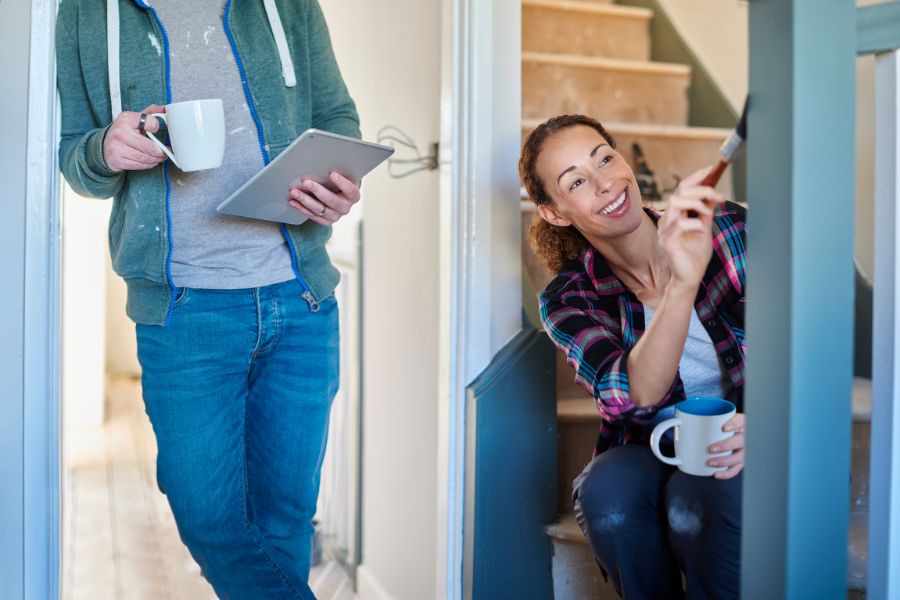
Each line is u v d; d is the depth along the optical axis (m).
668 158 2.71
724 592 1.33
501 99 1.76
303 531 1.72
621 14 3.05
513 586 1.77
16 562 1.61
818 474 0.93
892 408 0.98
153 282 1.51
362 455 2.55
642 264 1.51
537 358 1.77
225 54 1.53
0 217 1.57
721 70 2.85
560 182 1.51
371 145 1.46
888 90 0.95
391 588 2.29
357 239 2.56
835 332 0.93
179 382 1.52
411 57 2.13
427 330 2.05
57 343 1.63
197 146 1.38
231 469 1.57
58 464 1.65
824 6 0.90
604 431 1.60
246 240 1.53
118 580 2.48
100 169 1.44
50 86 1.57
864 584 1.45
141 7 1.50
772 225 0.94
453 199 1.75
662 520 1.44
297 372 1.62
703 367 1.50
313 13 1.70
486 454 1.72
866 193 2.19
